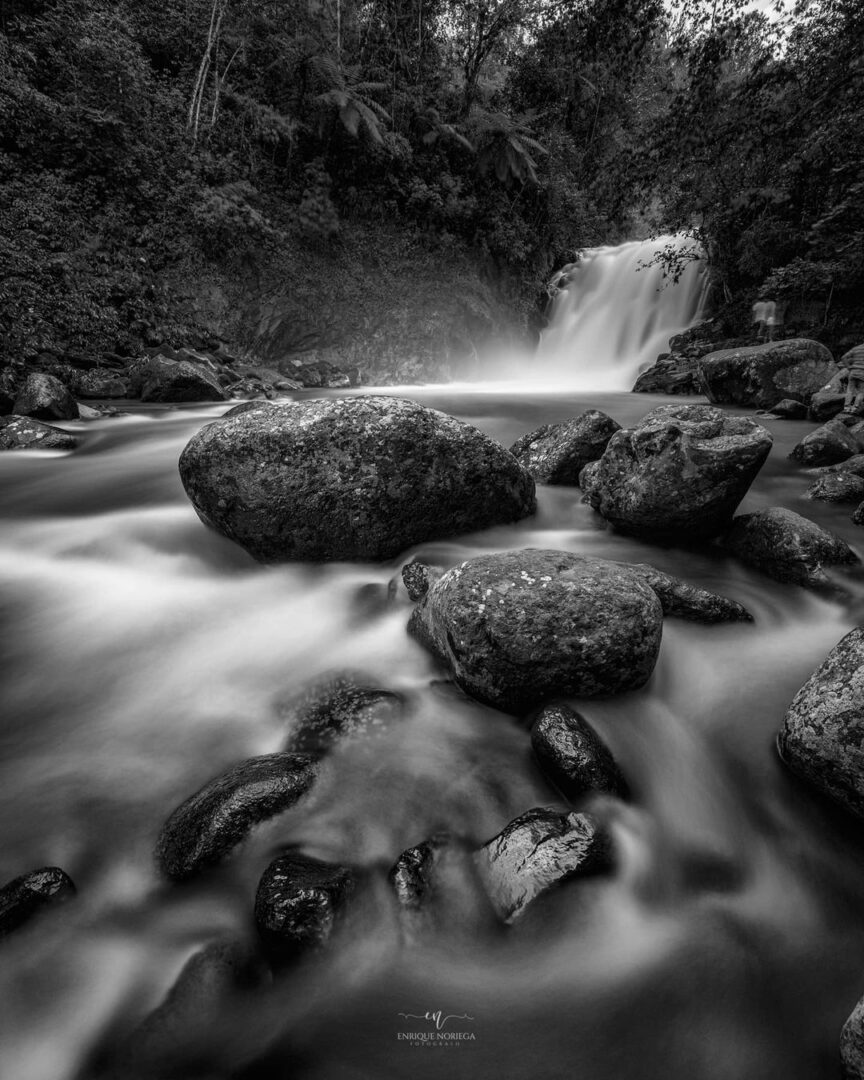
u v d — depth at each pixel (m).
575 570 2.68
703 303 17.27
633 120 23.77
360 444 3.80
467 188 19.77
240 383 12.87
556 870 1.82
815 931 1.85
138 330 13.24
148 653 3.24
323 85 16.88
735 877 2.04
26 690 2.93
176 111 15.45
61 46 13.52
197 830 1.95
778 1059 1.51
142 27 16.23
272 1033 1.55
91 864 1.99
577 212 22.61
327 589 3.81
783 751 2.23
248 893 1.87
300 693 2.82
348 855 1.98
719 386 10.41
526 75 22.59
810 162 13.00
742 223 15.11
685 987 1.68
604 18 13.92
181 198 14.48
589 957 1.75
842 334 13.19
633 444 4.13
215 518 4.04
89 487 6.09
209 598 3.82
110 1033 1.55
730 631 3.10
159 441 8.14
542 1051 1.53
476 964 1.71
